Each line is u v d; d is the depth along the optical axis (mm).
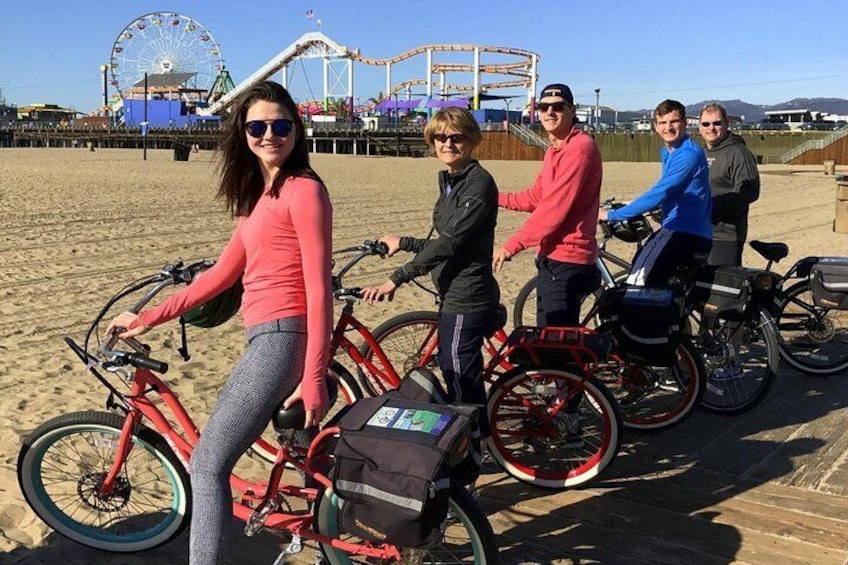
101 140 95250
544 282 4367
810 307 5895
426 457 2527
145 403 3268
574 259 4277
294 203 2693
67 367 6059
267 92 2746
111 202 17797
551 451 4430
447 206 3607
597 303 4703
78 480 3604
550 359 3977
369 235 13172
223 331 7180
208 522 2762
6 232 12664
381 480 2566
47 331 7090
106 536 3500
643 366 4684
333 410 4855
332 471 2729
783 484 4160
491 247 3707
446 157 3555
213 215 15586
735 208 5688
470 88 117750
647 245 5230
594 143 4176
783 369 6039
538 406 4098
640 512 3879
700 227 5066
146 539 3447
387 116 95312
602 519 3816
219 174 2996
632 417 4840
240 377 2777
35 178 25594
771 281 4930
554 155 4203
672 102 4938
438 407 2742
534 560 3455
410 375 3332
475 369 3777
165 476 3920
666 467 4383
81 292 8641
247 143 2855
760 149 69000
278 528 3076
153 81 111000
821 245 12930
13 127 107312
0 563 3375
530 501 4008
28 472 3453
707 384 5301
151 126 95188
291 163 2807
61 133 98500
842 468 4344
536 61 103312
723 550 3516
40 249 11234
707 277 5031
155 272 9750
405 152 81438
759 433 4855
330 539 2994
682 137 5000
